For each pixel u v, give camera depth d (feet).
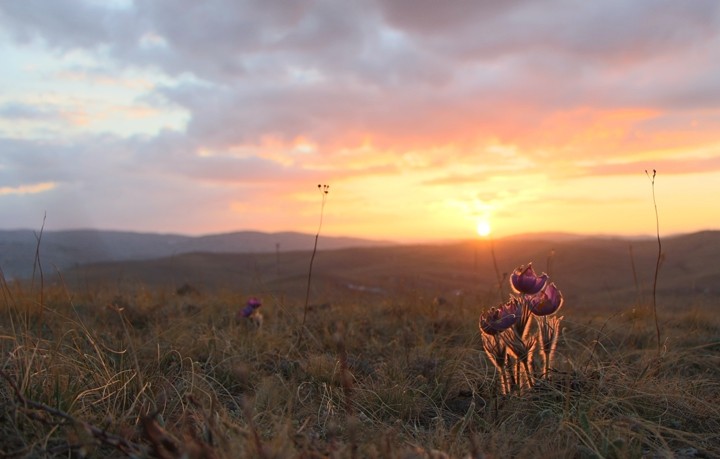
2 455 1.25
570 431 1.61
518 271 1.99
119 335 2.79
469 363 2.41
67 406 1.56
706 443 1.67
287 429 1.38
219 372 2.27
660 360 2.36
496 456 1.41
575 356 2.50
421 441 1.55
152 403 1.72
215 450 1.20
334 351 2.71
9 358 1.78
